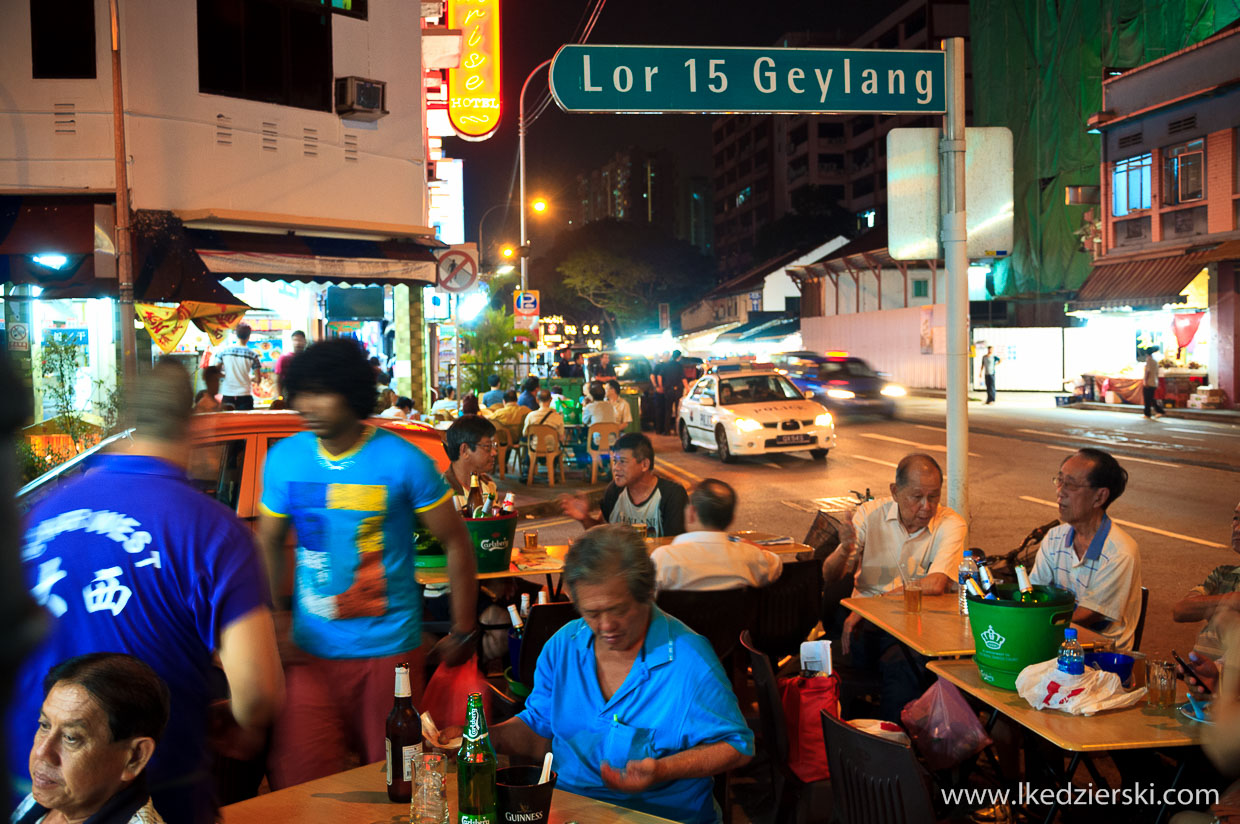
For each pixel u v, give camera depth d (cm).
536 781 284
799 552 687
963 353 658
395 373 1869
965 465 660
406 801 304
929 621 484
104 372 1428
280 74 1516
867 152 8956
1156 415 2708
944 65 646
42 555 248
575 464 1802
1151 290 3036
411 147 1686
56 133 1346
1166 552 1041
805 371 2736
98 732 229
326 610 372
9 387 74
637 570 306
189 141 1413
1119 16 3853
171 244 1345
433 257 1614
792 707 428
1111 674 372
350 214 1605
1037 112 4188
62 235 1305
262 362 1841
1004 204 659
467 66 2267
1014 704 373
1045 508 1323
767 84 619
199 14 1420
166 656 250
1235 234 2756
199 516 258
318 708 371
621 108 601
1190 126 2916
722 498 537
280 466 381
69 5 1339
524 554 676
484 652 625
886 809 326
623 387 2227
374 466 371
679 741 312
